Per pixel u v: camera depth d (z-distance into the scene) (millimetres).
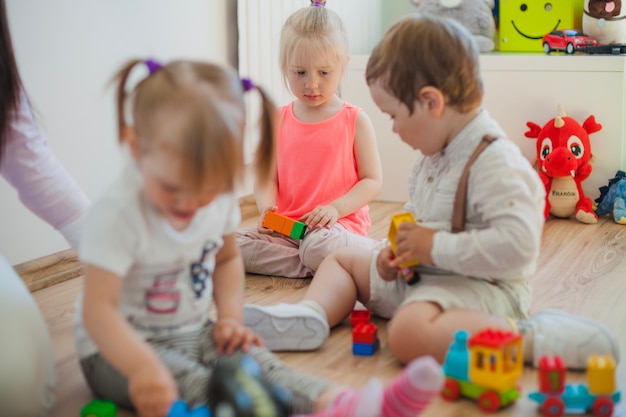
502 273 1173
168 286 1024
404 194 2541
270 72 2238
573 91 2330
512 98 2396
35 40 1626
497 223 1151
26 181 1339
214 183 907
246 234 1759
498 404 1019
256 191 1824
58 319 1458
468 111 1219
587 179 2352
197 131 892
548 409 1017
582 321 1162
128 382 1020
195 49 2084
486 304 1206
